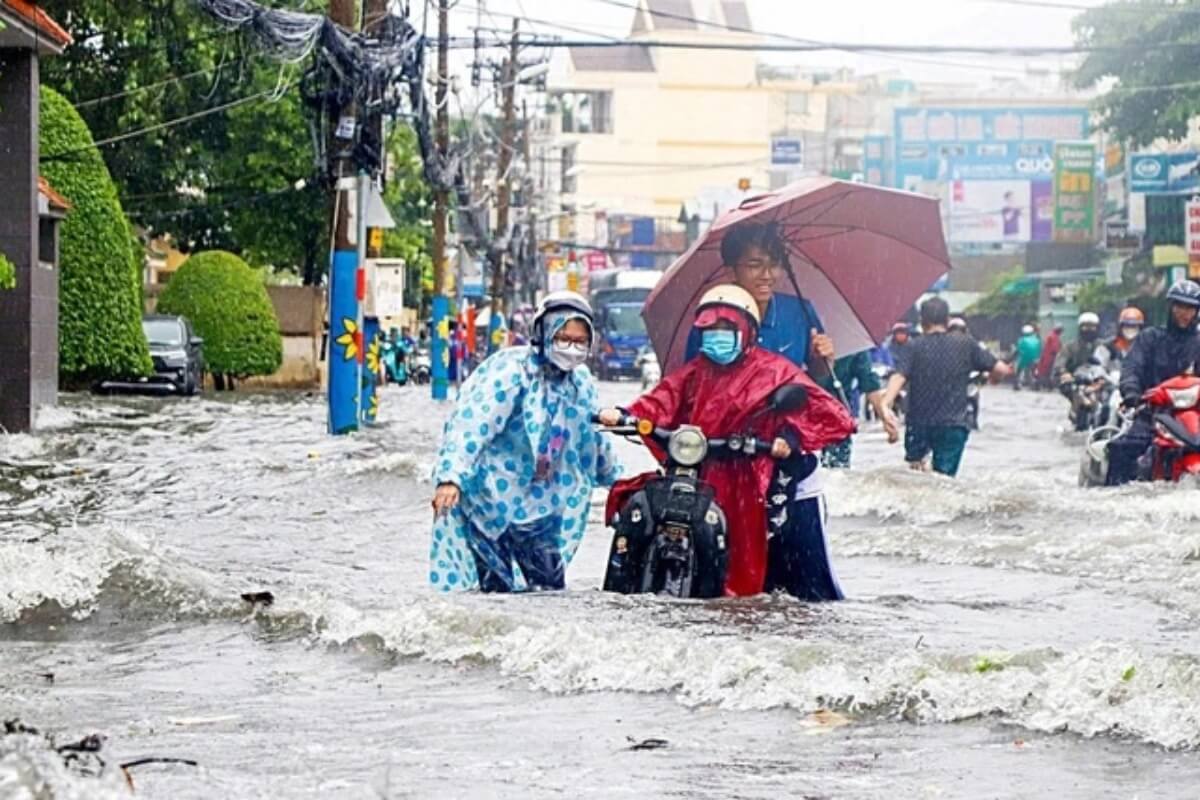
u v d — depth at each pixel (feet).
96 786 35.78
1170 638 64.34
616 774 43.47
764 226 82.69
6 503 121.39
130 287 288.51
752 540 73.92
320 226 416.46
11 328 210.59
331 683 56.65
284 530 107.96
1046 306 595.88
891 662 53.72
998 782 42.65
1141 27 386.52
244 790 39.42
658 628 61.31
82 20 331.57
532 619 61.77
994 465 177.27
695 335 76.69
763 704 51.83
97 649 63.52
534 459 74.02
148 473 143.74
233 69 361.51
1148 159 437.99
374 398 233.35
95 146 285.43
